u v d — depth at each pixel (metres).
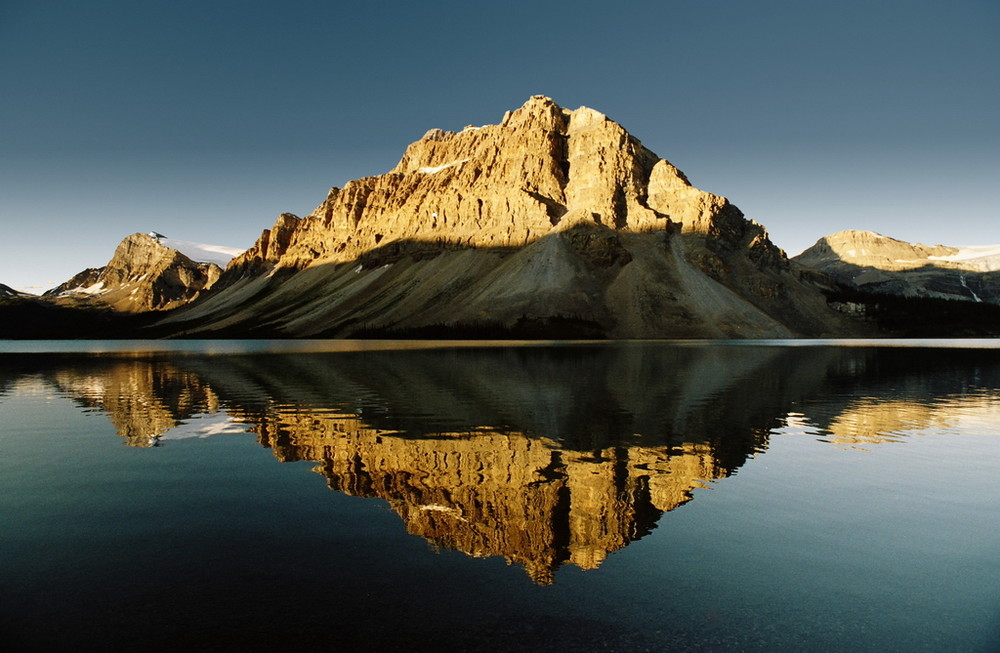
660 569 12.66
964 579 12.30
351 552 13.52
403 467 20.72
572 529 14.83
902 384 47.81
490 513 16.00
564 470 20.14
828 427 28.11
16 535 14.61
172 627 10.34
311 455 22.64
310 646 9.69
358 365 72.31
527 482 18.78
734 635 10.14
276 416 31.86
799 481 18.98
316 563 12.93
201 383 50.72
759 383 48.41
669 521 15.41
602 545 13.88
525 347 126.62
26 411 34.53
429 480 19.09
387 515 15.89
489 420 30.19
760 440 25.02
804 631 10.27
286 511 16.27
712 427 28.00
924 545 14.01
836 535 14.55
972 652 9.61
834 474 19.78
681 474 19.69
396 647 9.67
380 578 12.20
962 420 30.31
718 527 15.02
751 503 16.83
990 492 17.97
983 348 122.31
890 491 18.02
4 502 17.23
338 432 27.08
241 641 9.88
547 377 53.97
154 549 13.73
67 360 93.38
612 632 10.19
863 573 12.54
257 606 11.05
